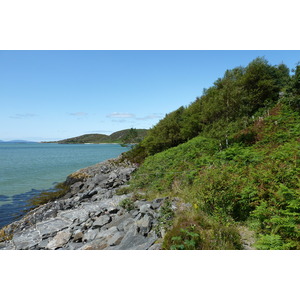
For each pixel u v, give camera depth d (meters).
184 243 5.17
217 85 24.53
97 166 26.44
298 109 16.39
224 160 11.67
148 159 21.17
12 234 10.23
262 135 14.17
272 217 5.61
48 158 52.78
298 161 8.45
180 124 25.72
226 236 5.40
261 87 19.77
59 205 13.13
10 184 22.11
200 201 7.41
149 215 7.73
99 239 7.22
